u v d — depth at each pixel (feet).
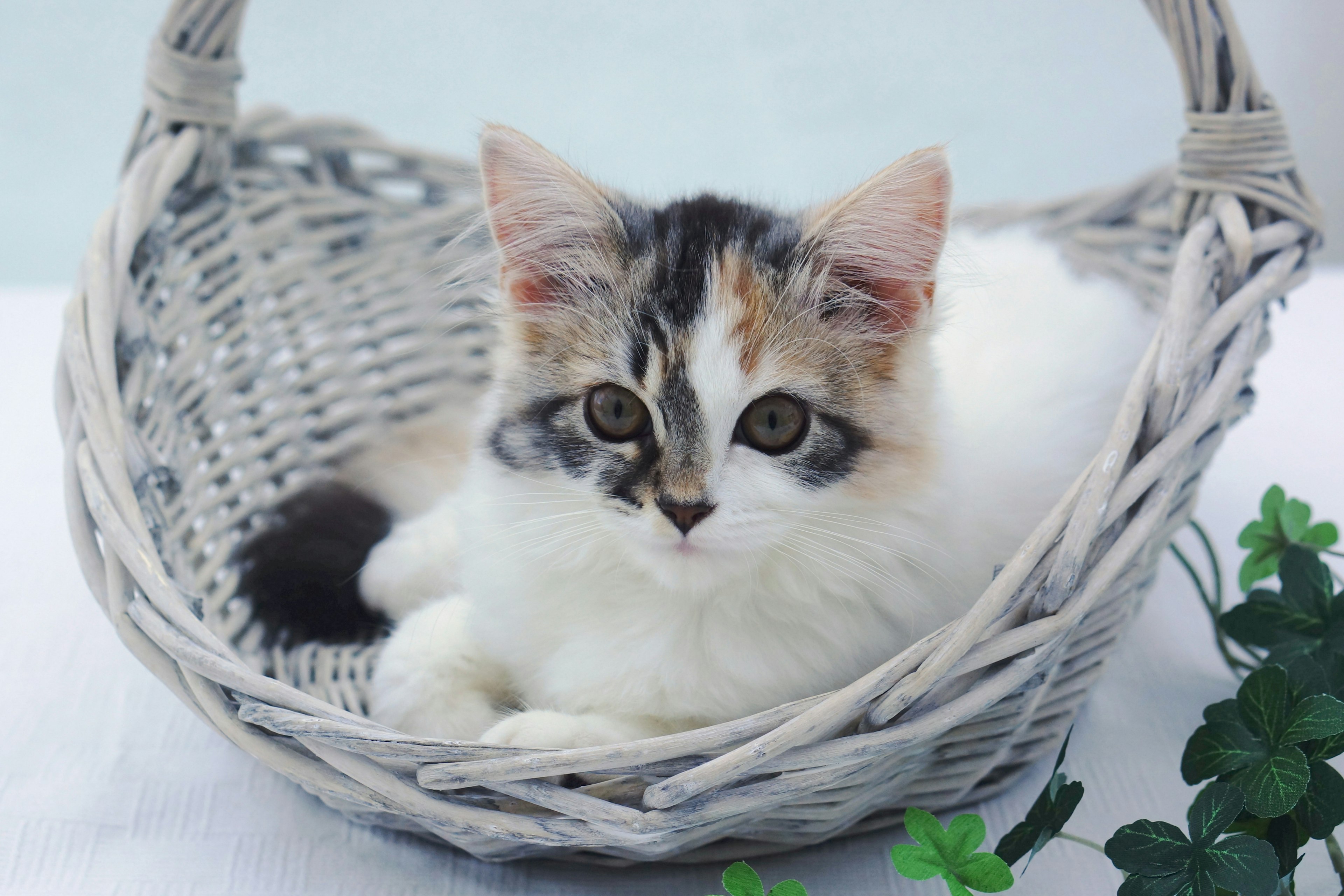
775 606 1.65
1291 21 3.03
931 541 1.65
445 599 1.80
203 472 2.00
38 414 2.31
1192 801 1.70
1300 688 1.61
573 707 1.68
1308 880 1.64
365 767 1.54
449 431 2.11
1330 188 3.15
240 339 2.09
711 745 1.50
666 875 1.66
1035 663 1.55
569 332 1.66
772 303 1.62
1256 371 2.24
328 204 2.20
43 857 1.67
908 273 1.64
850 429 1.63
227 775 1.76
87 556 1.66
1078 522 1.56
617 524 1.62
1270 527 1.83
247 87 3.13
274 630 1.88
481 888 1.65
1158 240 2.20
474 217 1.86
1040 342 1.92
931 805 1.68
